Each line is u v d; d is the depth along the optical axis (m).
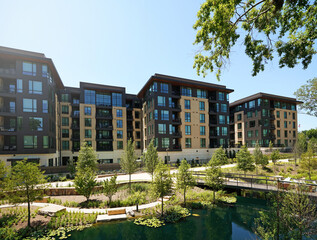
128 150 24.52
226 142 44.47
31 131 28.03
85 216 13.60
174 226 12.84
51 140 31.38
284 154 42.97
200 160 40.53
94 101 40.66
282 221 8.27
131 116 47.75
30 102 28.39
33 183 12.27
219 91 45.00
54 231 11.62
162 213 14.29
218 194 19.45
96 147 39.75
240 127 58.59
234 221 13.76
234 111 62.12
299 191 9.39
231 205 16.95
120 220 13.38
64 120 39.56
